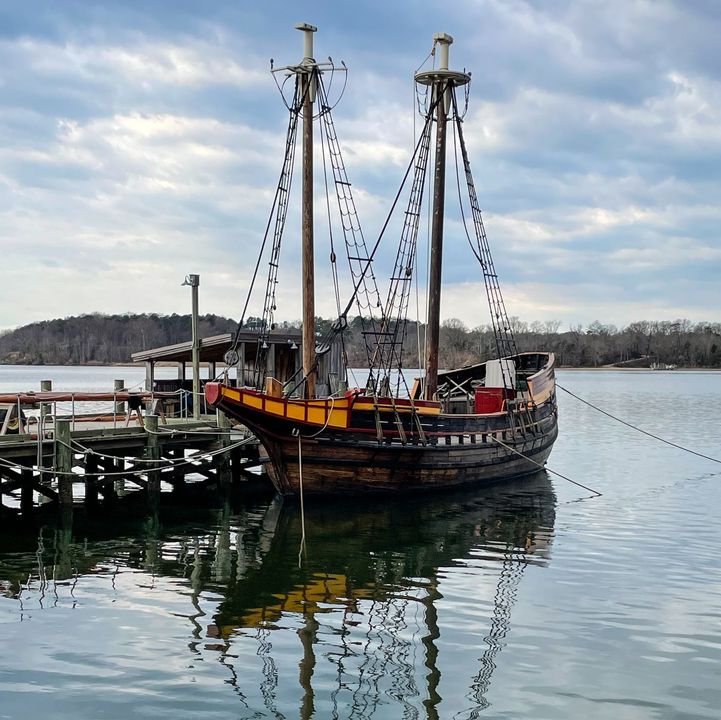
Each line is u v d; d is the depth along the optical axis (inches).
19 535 940.0
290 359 1519.4
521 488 1269.7
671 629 635.5
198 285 1283.2
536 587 742.5
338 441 1063.6
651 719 492.4
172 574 785.6
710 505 1136.2
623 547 893.2
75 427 1144.2
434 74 1317.7
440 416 1163.9
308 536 941.2
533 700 516.7
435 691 529.3
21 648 591.2
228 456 1193.4
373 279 1254.3
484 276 1451.8
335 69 1192.2
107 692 523.5
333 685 538.0
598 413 2881.4
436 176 1330.0
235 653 588.1
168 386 1471.5
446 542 915.4
